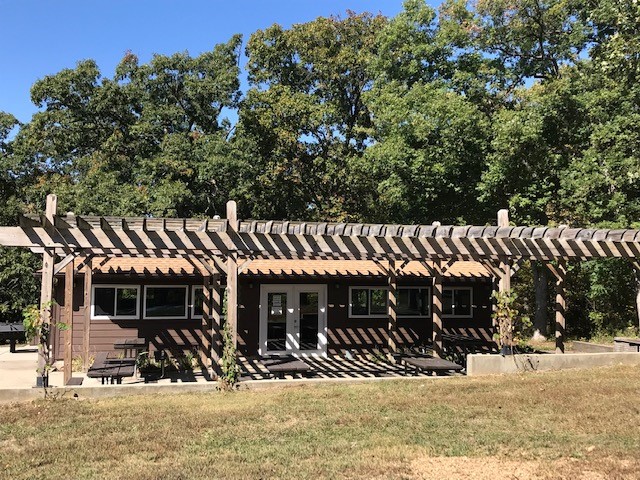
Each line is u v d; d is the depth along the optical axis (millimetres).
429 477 5828
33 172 30516
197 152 28031
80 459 6438
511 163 20453
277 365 12062
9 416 8367
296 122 30031
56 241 10188
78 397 9797
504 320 12695
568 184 19750
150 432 7500
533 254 13008
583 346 16938
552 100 20891
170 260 16406
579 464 6164
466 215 24312
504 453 6598
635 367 12461
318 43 32062
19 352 18266
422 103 23047
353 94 33156
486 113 23672
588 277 21906
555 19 23406
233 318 10945
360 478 5797
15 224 26609
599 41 22750
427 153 22516
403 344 17391
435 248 12398
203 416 8367
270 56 32125
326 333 16969
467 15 25125
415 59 25062
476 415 8438
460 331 17859
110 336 15766
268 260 17016
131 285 15984
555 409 8648
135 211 25172
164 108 29703
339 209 30797
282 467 6125
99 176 27109
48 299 10094
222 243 11102
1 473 5965
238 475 5859
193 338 16156
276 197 30938
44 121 29000
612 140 19047
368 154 24969
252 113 29609
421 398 9578
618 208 18297
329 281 17094
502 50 25406
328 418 8273
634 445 6797
